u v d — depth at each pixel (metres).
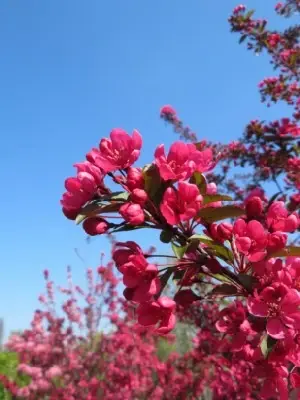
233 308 0.37
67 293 1.64
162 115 1.56
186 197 0.31
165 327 0.31
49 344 1.59
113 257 0.32
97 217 0.33
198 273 0.36
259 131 1.27
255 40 1.34
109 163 0.33
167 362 1.59
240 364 0.98
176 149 0.33
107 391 1.48
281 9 1.40
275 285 0.32
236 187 1.40
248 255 0.32
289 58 1.31
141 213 0.30
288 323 0.31
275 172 1.27
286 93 1.30
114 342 1.56
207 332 1.24
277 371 0.35
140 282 0.31
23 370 1.50
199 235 0.33
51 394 1.45
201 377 1.51
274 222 0.35
